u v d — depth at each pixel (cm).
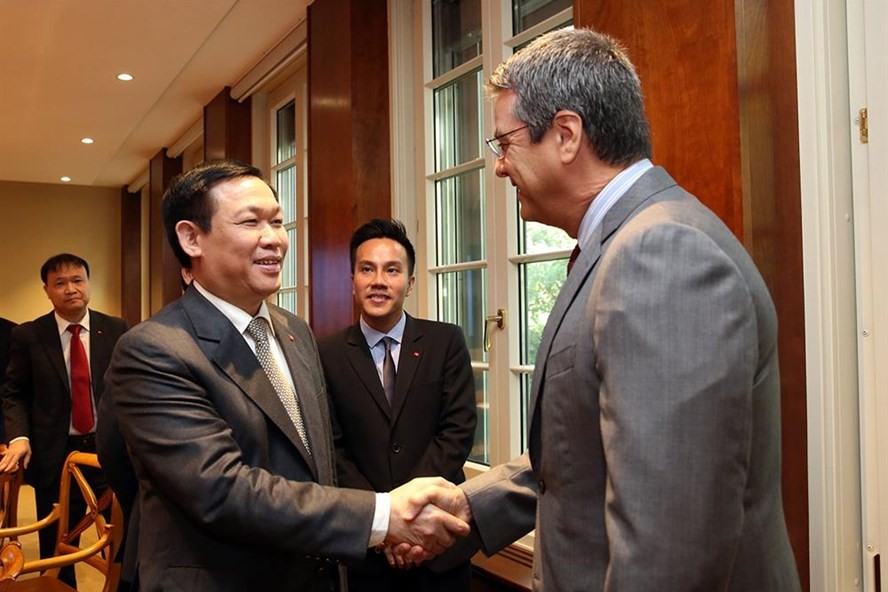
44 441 284
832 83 133
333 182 303
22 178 719
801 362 139
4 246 720
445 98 279
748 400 76
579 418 88
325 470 133
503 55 240
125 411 118
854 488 133
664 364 75
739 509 75
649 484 73
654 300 77
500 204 240
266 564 121
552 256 220
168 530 118
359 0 290
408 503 125
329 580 136
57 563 169
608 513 78
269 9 336
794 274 141
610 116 93
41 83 435
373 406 186
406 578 175
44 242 736
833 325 132
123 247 753
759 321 82
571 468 89
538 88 95
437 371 191
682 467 73
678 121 156
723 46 146
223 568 117
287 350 139
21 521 443
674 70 157
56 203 744
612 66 94
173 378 116
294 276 412
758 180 144
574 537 89
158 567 117
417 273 285
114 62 402
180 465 112
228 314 128
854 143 133
